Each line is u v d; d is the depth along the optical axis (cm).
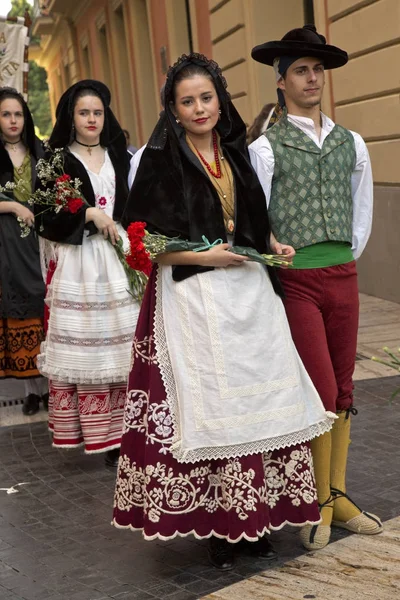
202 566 411
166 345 392
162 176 396
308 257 410
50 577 414
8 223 689
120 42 2333
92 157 571
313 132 414
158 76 1917
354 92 1048
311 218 409
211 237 392
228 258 382
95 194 564
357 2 1004
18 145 690
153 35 1912
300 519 398
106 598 387
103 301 559
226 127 401
